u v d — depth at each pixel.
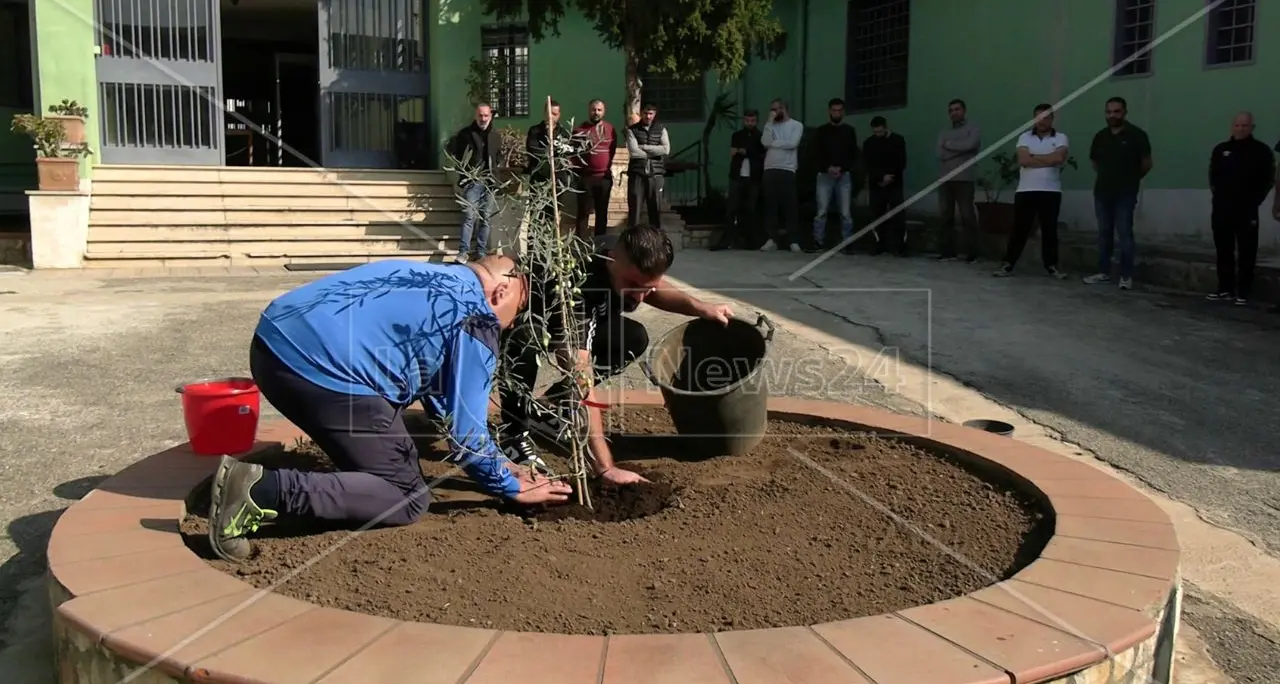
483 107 12.09
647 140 13.24
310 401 3.11
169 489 3.46
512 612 2.65
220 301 9.60
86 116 12.80
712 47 13.74
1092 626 2.48
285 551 3.05
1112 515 3.26
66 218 12.00
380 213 13.69
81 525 3.11
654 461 4.12
